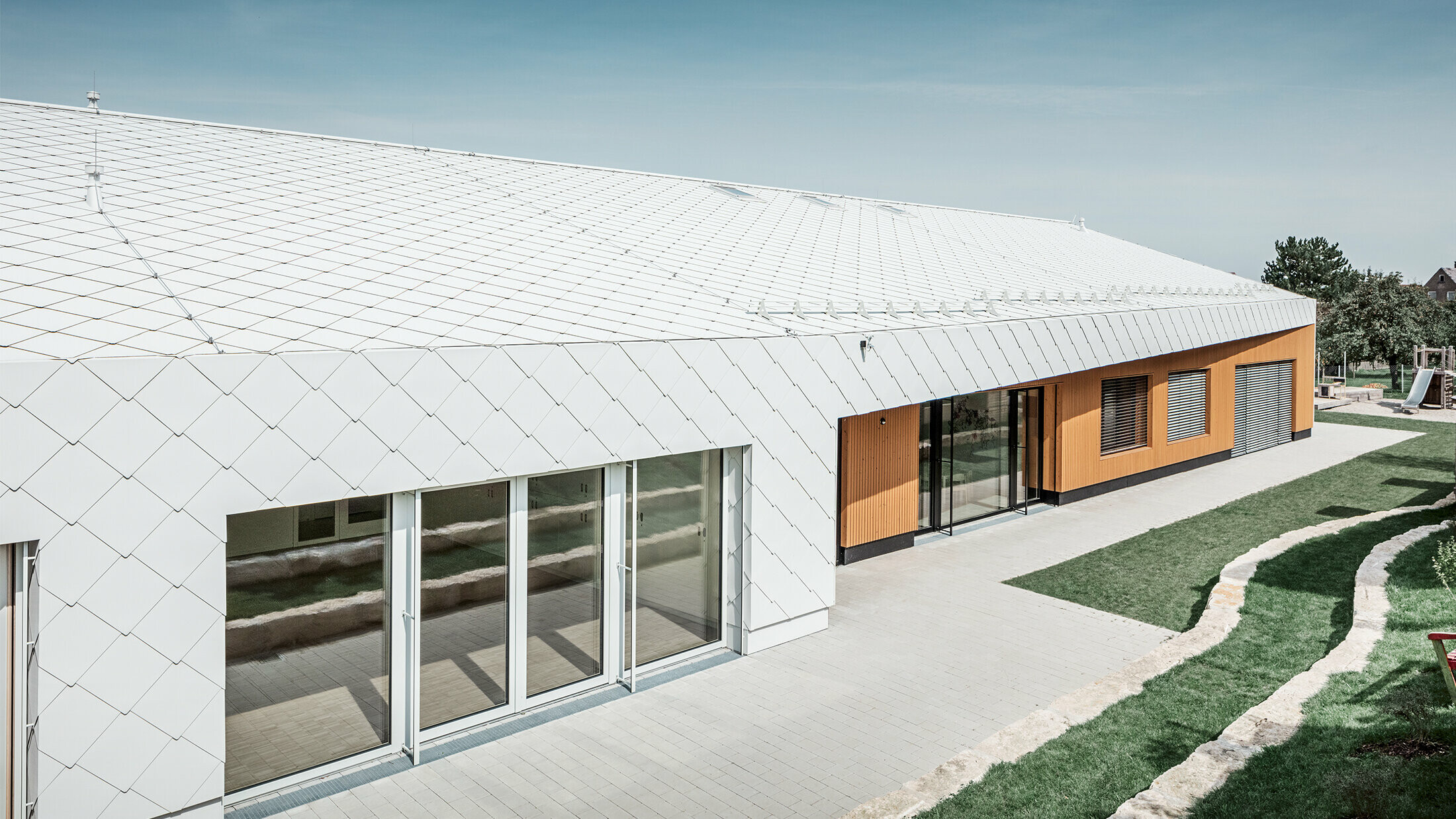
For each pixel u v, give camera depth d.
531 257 14.04
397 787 8.84
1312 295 66.06
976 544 17.75
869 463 16.61
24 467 6.98
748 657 12.16
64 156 13.55
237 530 8.34
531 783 8.91
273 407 8.17
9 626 7.18
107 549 7.39
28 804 7.32
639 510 11.37
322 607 8.96
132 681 7.57
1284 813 7.41
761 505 12.17
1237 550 16.88
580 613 10.95
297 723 8.87
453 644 9.86
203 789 7.98
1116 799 8.07
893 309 15.54
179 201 12.77
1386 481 23.19
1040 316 17.48
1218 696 10.14
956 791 8.34
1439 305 56.69
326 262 11.73
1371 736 8.55
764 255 18.11
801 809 8.41
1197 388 25.78
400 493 9.28
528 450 9.90
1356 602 12.41
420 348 9.04
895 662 11.88
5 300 8.52
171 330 8.54
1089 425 21.67
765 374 12.12
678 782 8.91
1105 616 13.50
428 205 15.57
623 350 10.60
